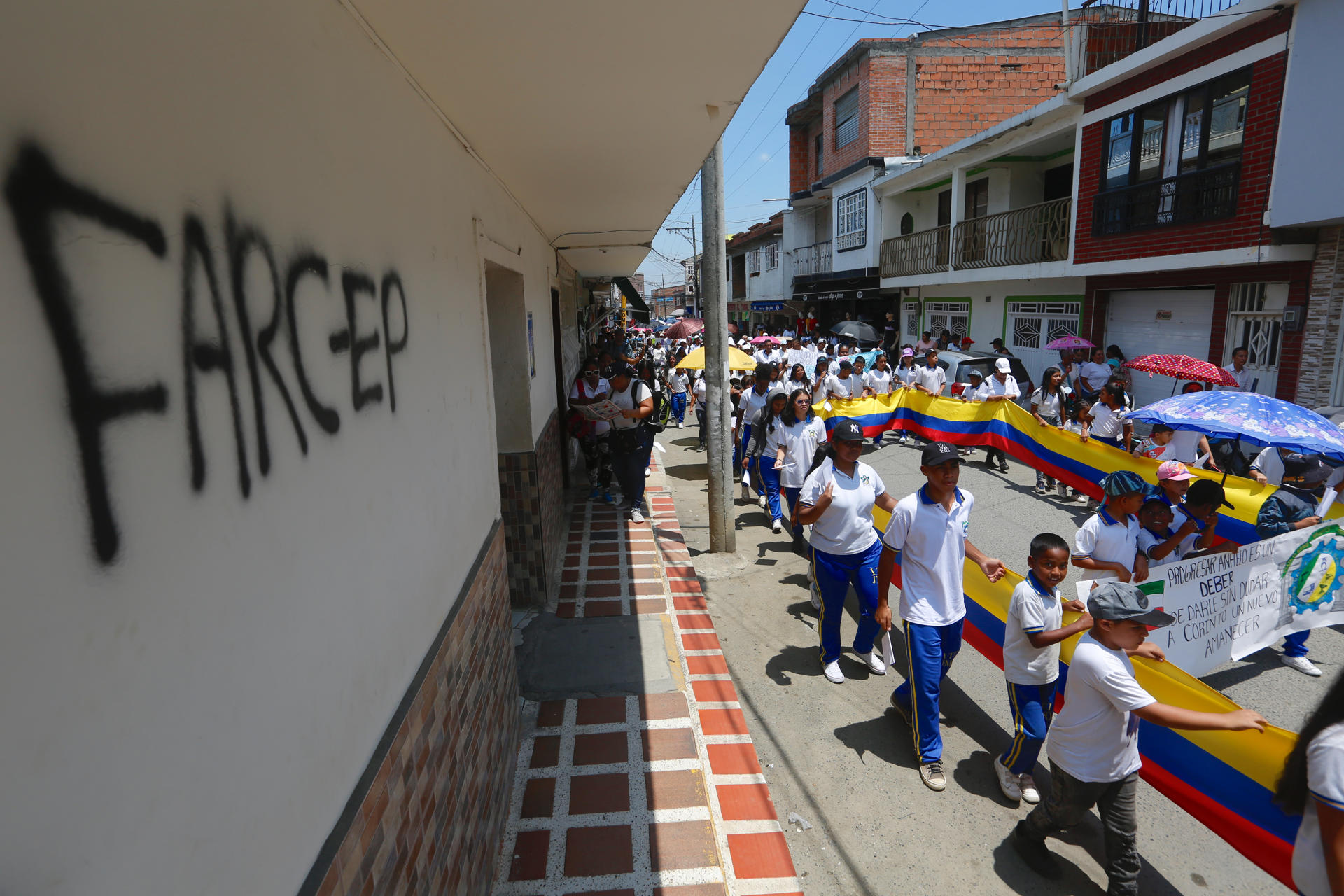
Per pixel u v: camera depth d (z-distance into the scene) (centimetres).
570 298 1219
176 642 107
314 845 150
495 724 340
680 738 414
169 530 106
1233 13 995
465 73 253
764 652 560
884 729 461
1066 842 373
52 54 88
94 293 94
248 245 134
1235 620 479
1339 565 496
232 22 131
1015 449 1038
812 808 395
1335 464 583
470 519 320
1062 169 1705
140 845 97
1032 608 379
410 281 240
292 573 145
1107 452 861
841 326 2031
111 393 96
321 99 172
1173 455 780
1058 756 328
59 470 87
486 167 402
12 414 81
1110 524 464
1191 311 1202
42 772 81
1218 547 568
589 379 909
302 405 154
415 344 244
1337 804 213
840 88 2334
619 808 361
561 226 689
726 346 739
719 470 756
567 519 830
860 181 2241
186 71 116
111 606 94
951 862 358
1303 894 231
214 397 121
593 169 436
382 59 219
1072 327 1490
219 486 120
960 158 1741
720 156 705
